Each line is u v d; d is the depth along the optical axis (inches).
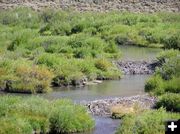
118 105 1542.8
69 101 1432.1
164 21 4500.5
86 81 2050.9
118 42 3476.9
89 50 2637.8
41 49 2682.1
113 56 2679.6
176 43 3176.7
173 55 2496.3
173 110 1445.6
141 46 3353.8
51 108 1314.0
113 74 2165.4
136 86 1973.4
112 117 1419.8
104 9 5068.9
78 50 2613.2
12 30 3767.2
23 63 2096.5
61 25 3814.0
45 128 1226.0
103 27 3789.4
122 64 2444.6
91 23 3946.9
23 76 1884.8
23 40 2896.2
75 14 4616.1
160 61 2488.9
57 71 2010.3
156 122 1160.8
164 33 3565.5
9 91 1829.5
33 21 4330.7
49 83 1898.4
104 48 2797.7
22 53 2578.7
